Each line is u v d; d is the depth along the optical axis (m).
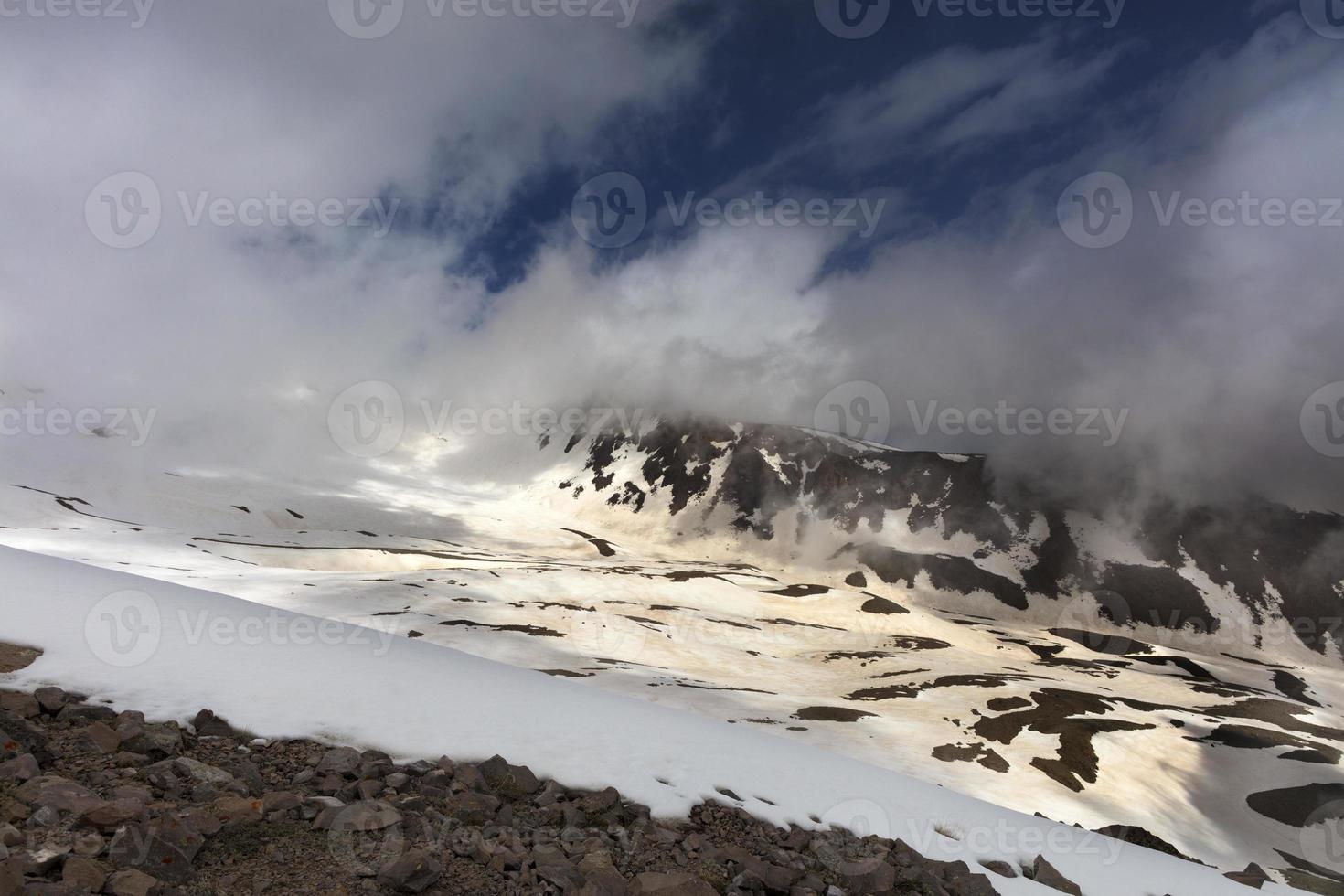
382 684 13.75
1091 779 59.03
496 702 14.69
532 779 11.21
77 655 11.11
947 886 11.61
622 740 14.27
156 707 10.22
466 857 8.23
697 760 14.17
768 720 60.16
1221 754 69.06
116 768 8.27
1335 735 82.19
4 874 5.51
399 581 107.06
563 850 9.17
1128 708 83.00
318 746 10.51
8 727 8.06
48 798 6.90
